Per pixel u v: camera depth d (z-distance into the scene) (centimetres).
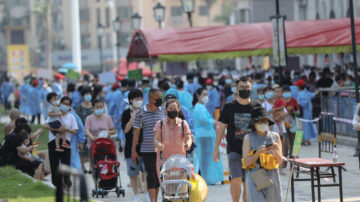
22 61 13250
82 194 1359
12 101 9062
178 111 2283
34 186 2734
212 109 5069
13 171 3044
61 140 3052
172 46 5334
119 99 4462
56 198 1477
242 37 5450
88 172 3669
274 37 4672
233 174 2206
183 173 2102
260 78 5550
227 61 18038
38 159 3203
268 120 1933
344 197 2616
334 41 5434
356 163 3581
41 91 6378
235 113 2189
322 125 3206
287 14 11750
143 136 2444
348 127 4469
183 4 6031
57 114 3042
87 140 3272
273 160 1923
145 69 9081
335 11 9344
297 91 4953
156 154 2436
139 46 5822
